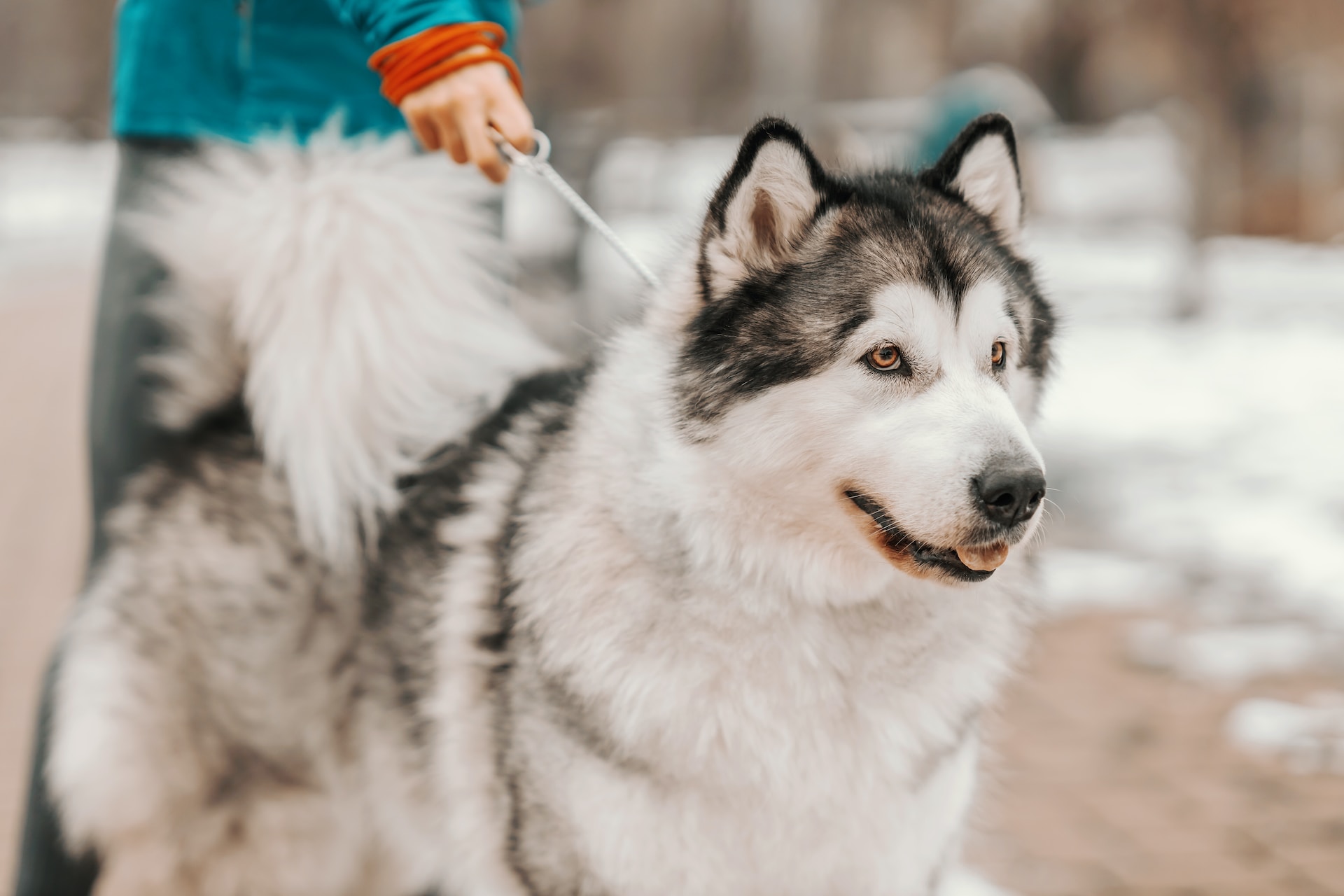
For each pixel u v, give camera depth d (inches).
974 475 80.6
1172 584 213.5
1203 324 504.4
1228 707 165.9
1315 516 248.4
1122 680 175.2
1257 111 528.1
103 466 110.0
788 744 84.7
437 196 109.7
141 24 108.0
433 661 99.8
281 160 107.0
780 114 93.0
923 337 86.2
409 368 107.7
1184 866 128.6
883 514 85.3
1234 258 743.7
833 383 86.3
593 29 1098.1
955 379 86.7
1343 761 150.4
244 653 105.1
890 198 93.6
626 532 87.4
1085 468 291.7
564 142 476.1
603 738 85.4
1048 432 331.9
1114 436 325.4
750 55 1393.9
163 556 107.7
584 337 137.3
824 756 85.4
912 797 87.6
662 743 84.2
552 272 477.4
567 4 1060.5
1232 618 197.9
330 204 105.8
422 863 107.0
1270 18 496.7
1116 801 142.3
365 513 105.4
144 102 107.9
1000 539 81.4
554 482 93.7
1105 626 195.6
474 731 96.4
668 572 85.7
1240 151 521.7
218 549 106.4
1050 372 101.3
